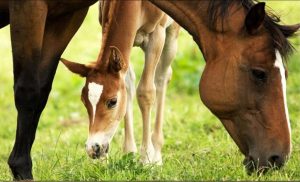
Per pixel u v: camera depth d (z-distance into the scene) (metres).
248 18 7.36
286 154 7.45
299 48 13.52
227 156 9.16
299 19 16.67
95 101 9.29
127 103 9.81
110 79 9.30
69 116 13.92
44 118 13.65
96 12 20.16
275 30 7.48
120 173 8.09
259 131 7.51
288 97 13.01
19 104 8.01
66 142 11.41
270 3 17.84
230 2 7.52
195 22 7.66
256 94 7.50
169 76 10.29
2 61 17.31
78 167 8.64
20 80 7.95
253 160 7.53
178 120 11.91
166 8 7.76
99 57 9.40
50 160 9.50
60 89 15.72
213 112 7.71
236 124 7.64
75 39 18.48
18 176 8.03
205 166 8.44
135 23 9.40
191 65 15.41
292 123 10.84
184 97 14.48
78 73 9.38
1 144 11.81
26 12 7.78
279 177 7.58
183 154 9.74
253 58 7.46
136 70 15.76
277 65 7.46
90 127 9.34
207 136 10.80
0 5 8.19
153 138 9.96
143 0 9.52
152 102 9.74
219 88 7.54
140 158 9.61
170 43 10.20
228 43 7.53
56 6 7.96
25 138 8.08
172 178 7.75
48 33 8.36
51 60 8.41
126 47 9.38
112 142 11.12
